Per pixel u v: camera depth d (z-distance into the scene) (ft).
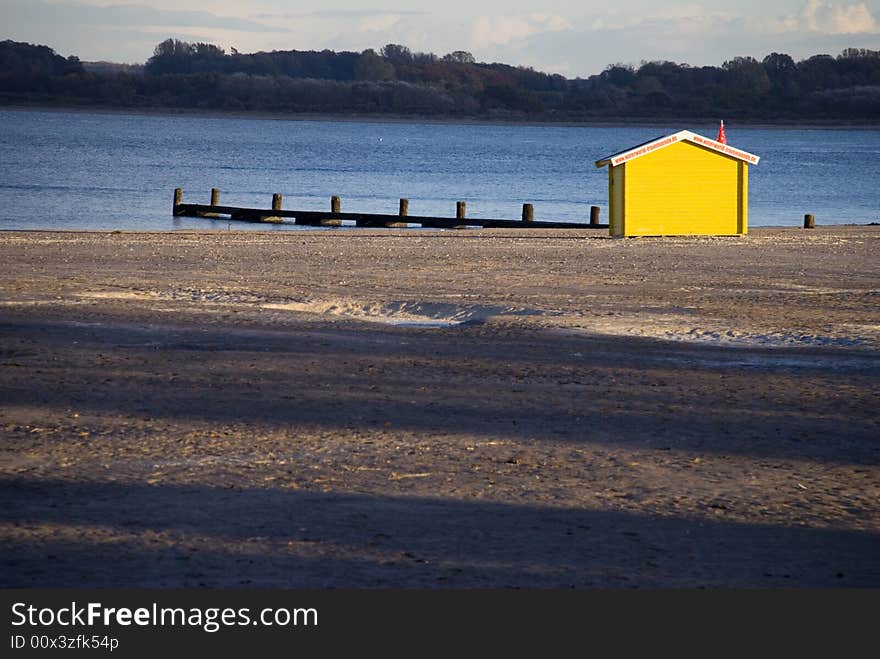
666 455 53.62
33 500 44.78
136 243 167.53
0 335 84.53
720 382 71.82
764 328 93.09
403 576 36.94
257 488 47.09
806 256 158.81
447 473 49.80
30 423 58.08
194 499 45.34
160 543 39.75
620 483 48.65
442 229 254.27
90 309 98.63
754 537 41.63
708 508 45.21
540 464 51.57
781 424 60.59
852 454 54.54
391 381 70.38
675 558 39.11
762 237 193.67
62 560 37.86
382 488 47.32
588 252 161.38
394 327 92.84
